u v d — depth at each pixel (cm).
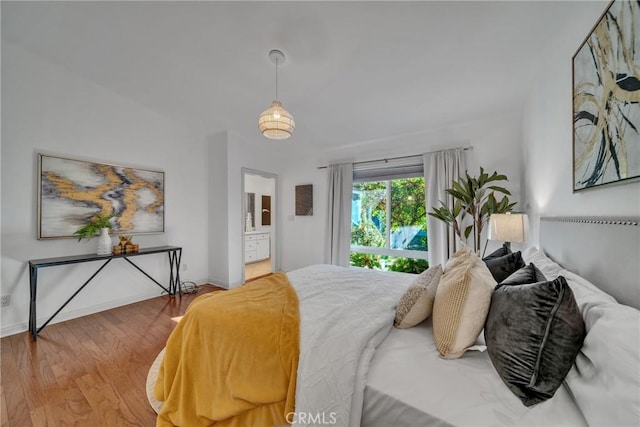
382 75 227
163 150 331
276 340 108
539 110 204
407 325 127
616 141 98
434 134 333
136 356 187
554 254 156
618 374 59
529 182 239
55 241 243
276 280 194
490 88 238
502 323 88
